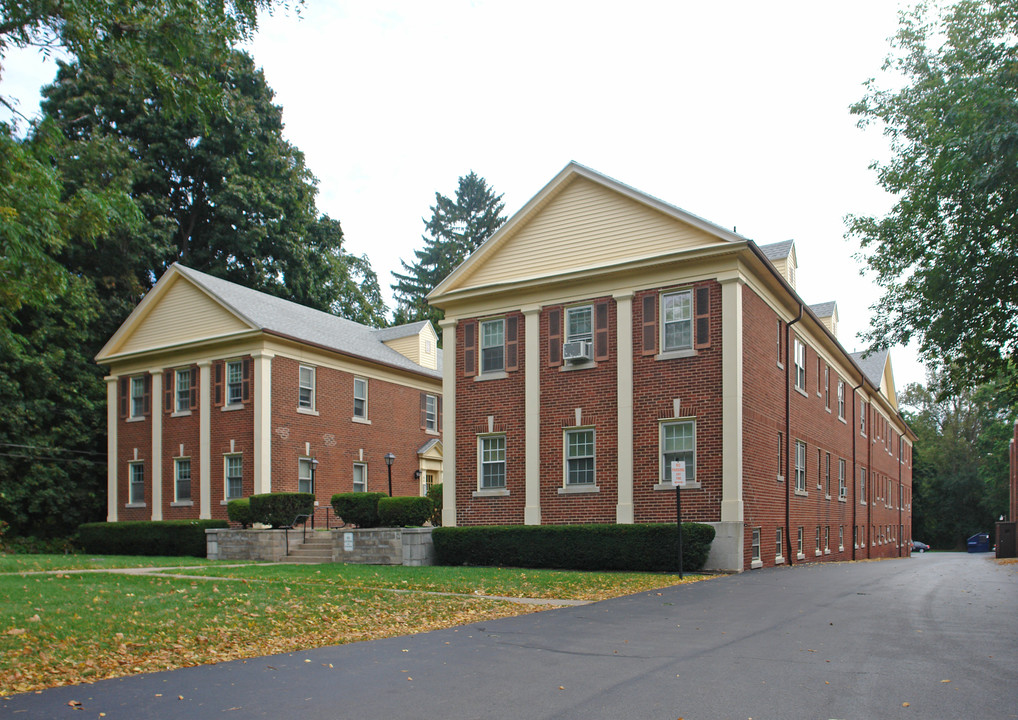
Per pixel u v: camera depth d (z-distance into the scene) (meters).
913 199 20.31
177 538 29.27
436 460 38.47
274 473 29.73
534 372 24.08
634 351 22.48
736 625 10.57
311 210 47.97
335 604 12.77
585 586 16.02
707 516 20.83
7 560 23.59
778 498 23.88
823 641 9.24
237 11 16.34
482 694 6.81
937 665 7.82
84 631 9.80
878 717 5.99
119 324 37.62
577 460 23.25
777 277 23.16
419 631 10.46
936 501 77.00
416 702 6.54
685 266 21.94
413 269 76.75
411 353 39.00
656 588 15.75
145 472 32.81
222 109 17.16
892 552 47.38
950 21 19.11
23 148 15.59
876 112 20.95
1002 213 17.48
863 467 38.75
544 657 8.45
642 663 8.05
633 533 20.31
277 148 44.91
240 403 30.30
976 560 32.69
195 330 31.89
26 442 32.75
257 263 43.16
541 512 23.45
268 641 9.49
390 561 23.16
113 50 16.06
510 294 24.75
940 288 19.88
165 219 39.31
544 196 24.42
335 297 50.34
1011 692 6.72
